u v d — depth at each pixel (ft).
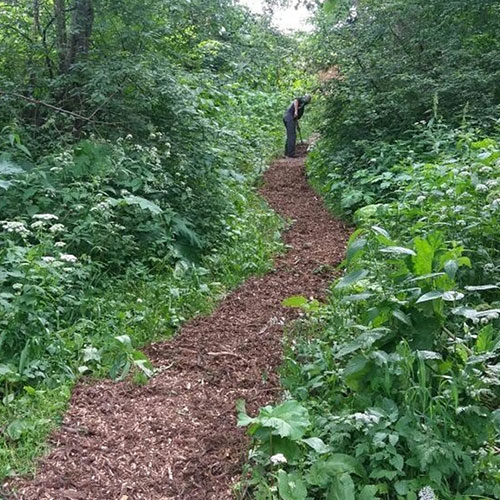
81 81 23.02
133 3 24.07
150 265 19.16
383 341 11.43
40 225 15.43
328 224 27.50
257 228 25.58
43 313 14.17
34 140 21.88
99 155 19.95
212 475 10.44
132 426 11.81
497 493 9.07
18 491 9.89
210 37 39.14
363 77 33.06
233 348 15.14
